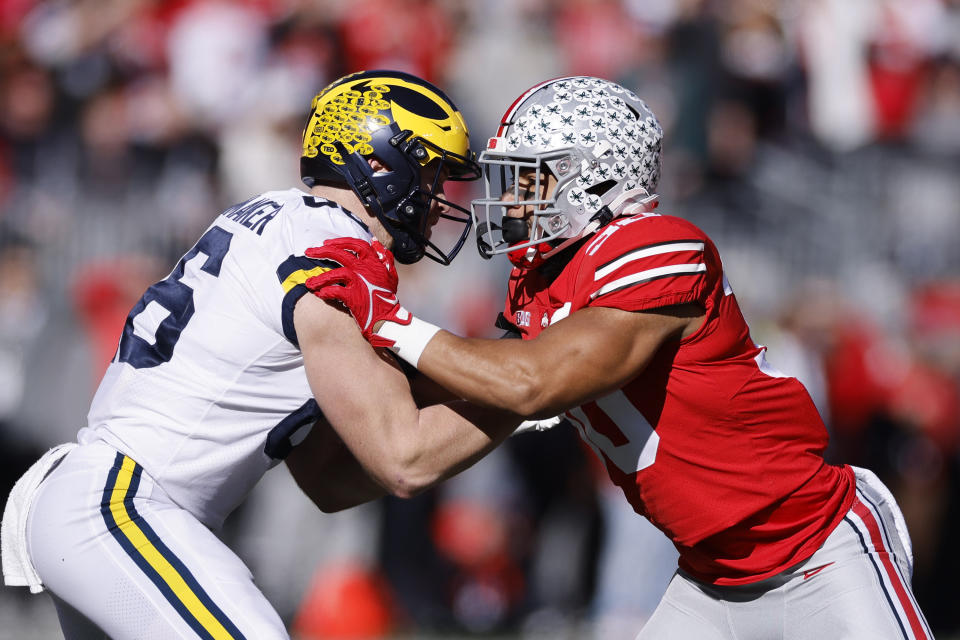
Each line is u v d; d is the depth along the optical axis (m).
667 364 10.40
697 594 11.09
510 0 28.70
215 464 10.42
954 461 24.69
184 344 10.41
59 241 24.94
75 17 27.61
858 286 26.36
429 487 10.21
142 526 10.12
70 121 26.66
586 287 10.23
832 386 24.56
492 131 27.70
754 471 10.46
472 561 23.88
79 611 10.22
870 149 27.69
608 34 28.31
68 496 10.18
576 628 23.62
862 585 10.36
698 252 10.22
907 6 28.80
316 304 10.11
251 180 25.77
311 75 26.88
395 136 10.94
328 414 10.13
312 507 22.80
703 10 27.52
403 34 27.52
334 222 10.59
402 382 10.20
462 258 25.11
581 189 10.68
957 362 25.23
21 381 23.12
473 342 10.07
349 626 22.34
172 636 9.83
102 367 22.59
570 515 24.20
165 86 27.00
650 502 10.84
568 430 24.00
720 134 26.64
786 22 27.84
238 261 10.43
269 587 22.75
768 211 26.70
